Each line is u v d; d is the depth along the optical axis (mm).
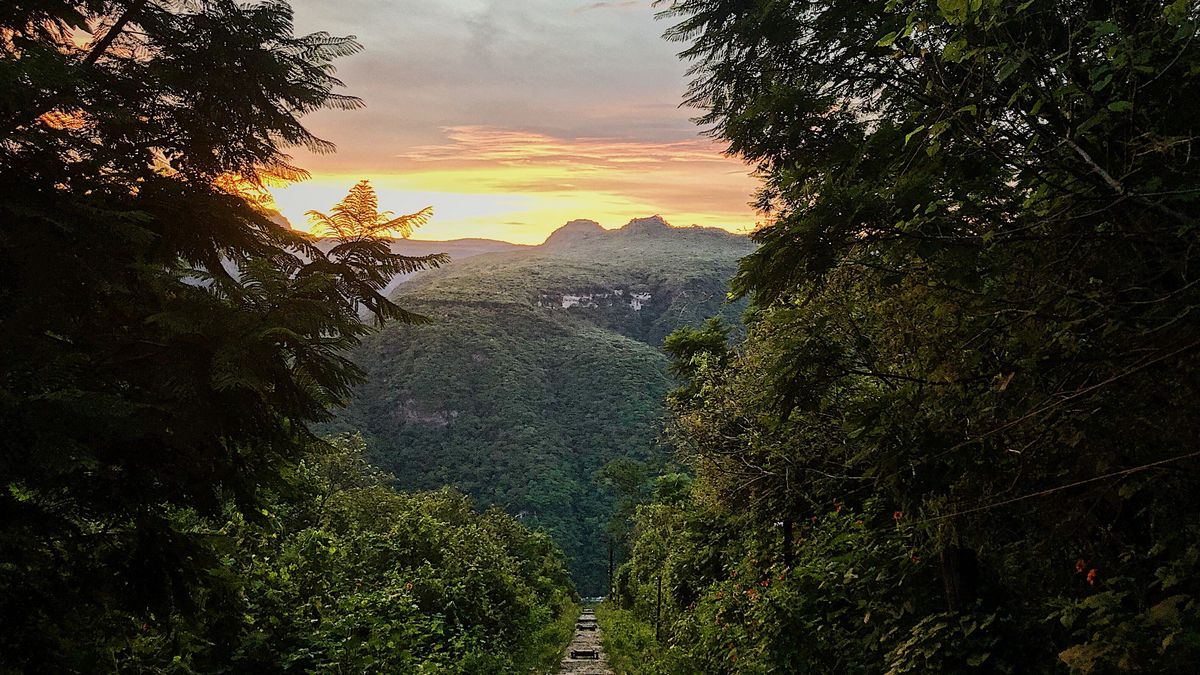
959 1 2322
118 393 2676
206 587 3318
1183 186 2146
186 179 3141
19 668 2609
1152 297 2502
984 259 2771
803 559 6297
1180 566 2574
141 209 2873
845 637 5109
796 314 3549
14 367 2355
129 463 2816
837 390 5066
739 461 7656
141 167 2982
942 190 2781
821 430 5727
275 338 2598
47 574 2750
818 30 5336
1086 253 2637
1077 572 3350
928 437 3174
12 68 2215
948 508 3201
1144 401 2578
